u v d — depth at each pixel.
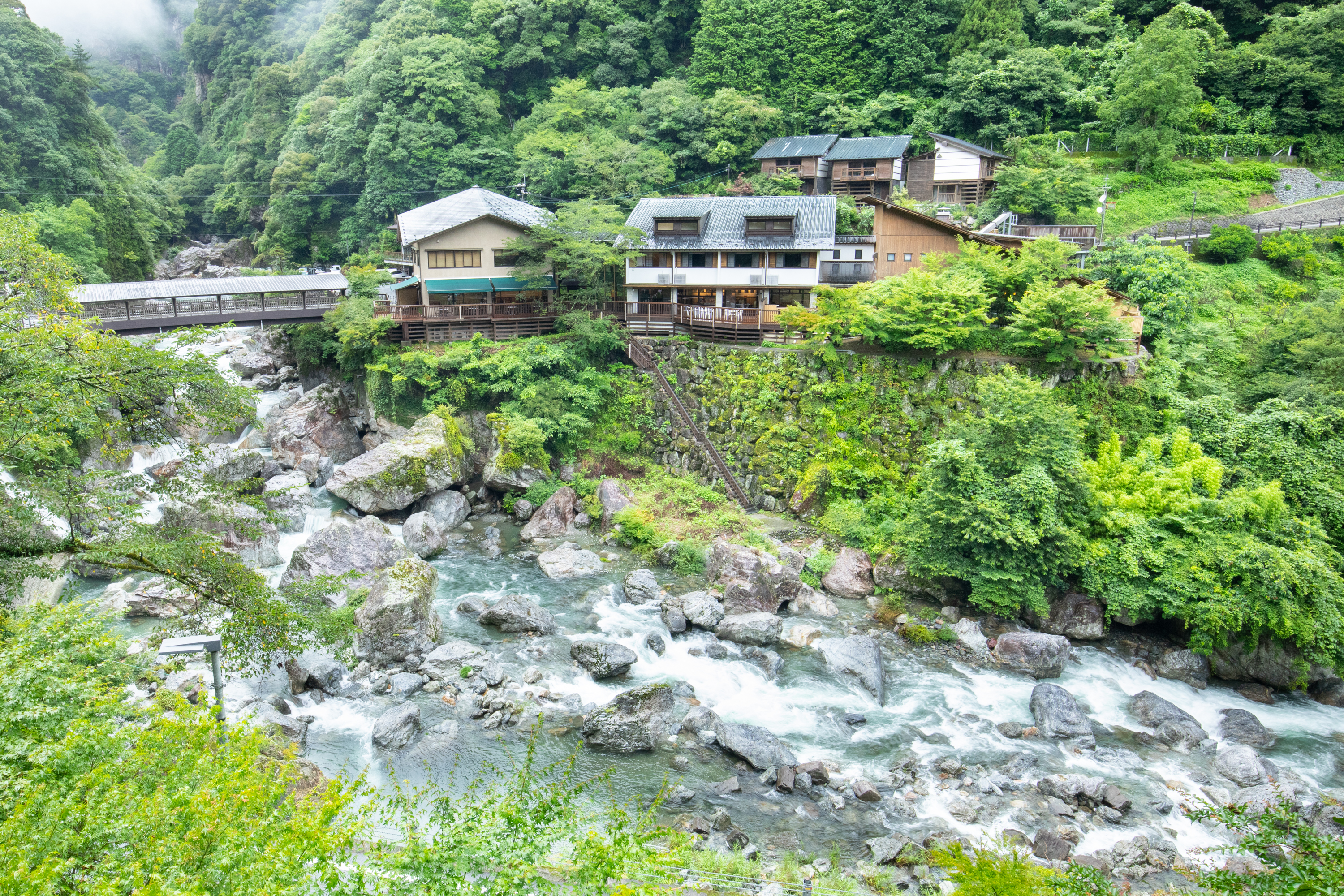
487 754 19.33
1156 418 31.83
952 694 23.22
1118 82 55.75
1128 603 25.27
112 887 7.73
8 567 15.36
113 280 58.59
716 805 18.11
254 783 10.25
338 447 39.53
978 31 62.78
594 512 33.72
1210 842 17.22
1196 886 15.61
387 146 61.84
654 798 18.05
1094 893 10.22
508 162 63.75
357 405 41.56
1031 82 57.94
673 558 30.31
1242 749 20.27
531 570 30.27
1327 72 54.03
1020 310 31.95
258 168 83.81
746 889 14.40
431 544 31.34
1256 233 45.38
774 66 67.75
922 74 64.81
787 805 18.22
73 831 9.03
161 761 10.51
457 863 9.65
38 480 14.67
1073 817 17.95
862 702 22.61
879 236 39.66
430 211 45.56
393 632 23.14
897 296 33.47
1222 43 58.00
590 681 22.84
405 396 38.19
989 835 17.22
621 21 71.62
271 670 22.16
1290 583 23.66
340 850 9.84
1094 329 31.31
